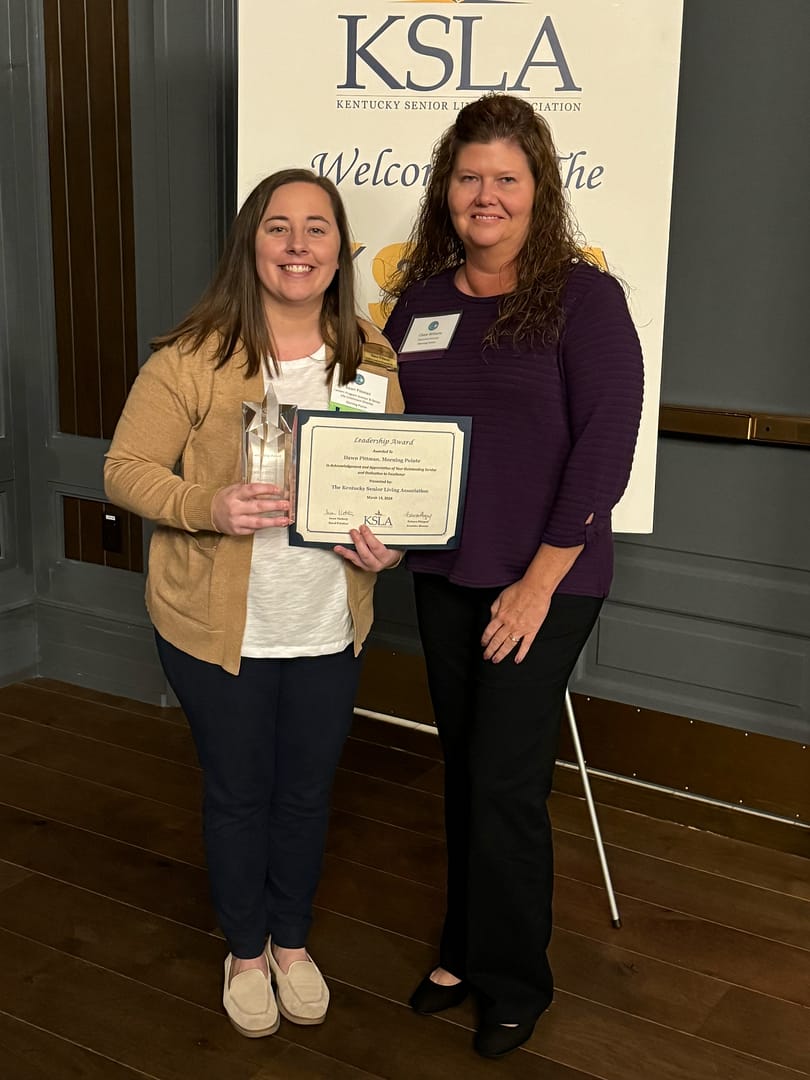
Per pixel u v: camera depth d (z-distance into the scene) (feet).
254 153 8.11
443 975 7.16
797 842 9.16
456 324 6.16
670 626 9.53
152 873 8.65
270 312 6.12
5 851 8.89
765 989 7.45
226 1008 6.96
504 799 6.29
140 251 10.82
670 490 9.32
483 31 7.59
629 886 8.63
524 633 5.98
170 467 6.31
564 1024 7.06
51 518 12.21
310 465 5.92
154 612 6.52
